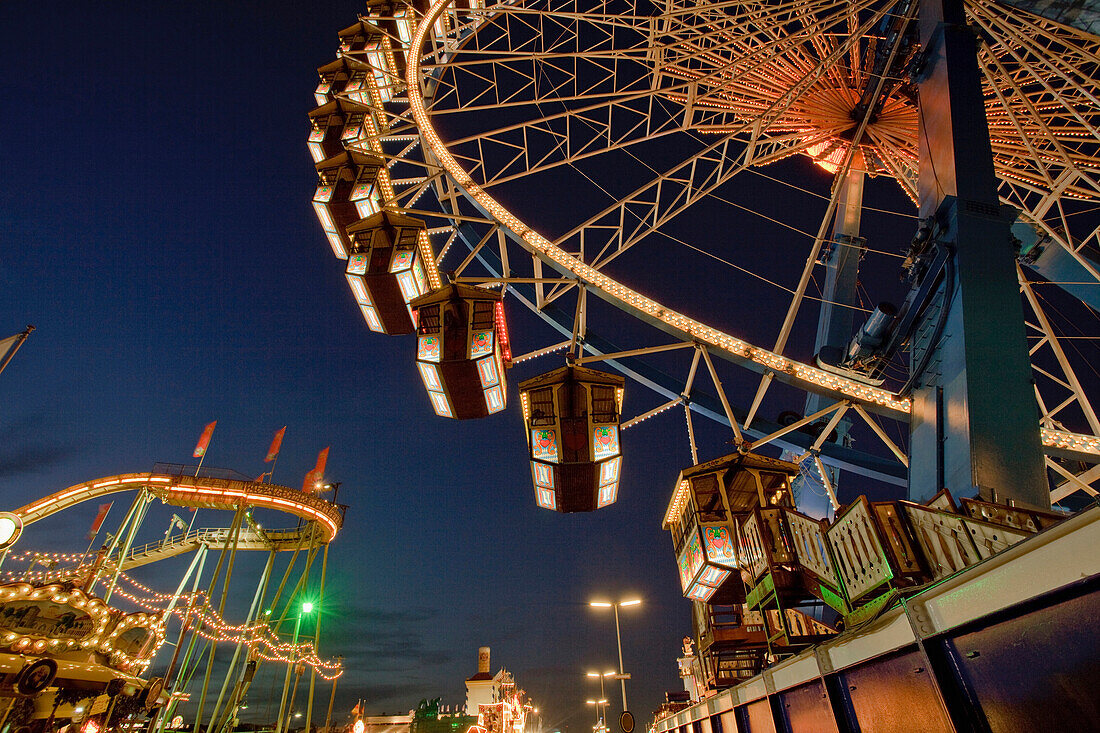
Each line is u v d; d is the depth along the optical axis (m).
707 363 19.41
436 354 18.69
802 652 7.32
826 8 23.70
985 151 16.86
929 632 4.78
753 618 15.87
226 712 36.25
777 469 15.59
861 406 18.23
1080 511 3.34
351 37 34.38
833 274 26.59
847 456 21.89
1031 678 3.83
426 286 22.34
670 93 27.78
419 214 23.20
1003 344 14.52
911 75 19.36
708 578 14.38
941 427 14.90
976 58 18.12
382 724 74.06
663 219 22.88
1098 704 3.31
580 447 16.50
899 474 21.38
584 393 16.95
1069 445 17.55
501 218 23.19
